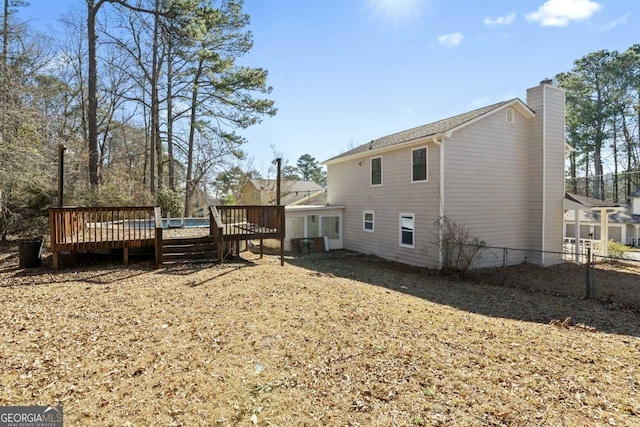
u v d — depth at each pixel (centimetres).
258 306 541
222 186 2714
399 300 632
